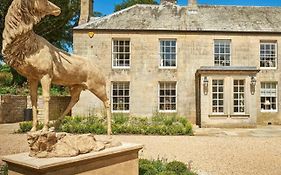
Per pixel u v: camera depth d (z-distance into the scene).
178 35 20.75
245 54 21.00
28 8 4.34
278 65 21.17
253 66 20.94
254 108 18.98
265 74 21.09
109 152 5.06
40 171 4.09
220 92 19.31
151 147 10.87
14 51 4.35
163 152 9.96
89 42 20.33
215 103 19.34
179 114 20.50
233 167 8.09
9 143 11.10
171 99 20.78
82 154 4.75
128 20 21.19
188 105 20.59
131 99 20.45
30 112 19.78
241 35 21.00
